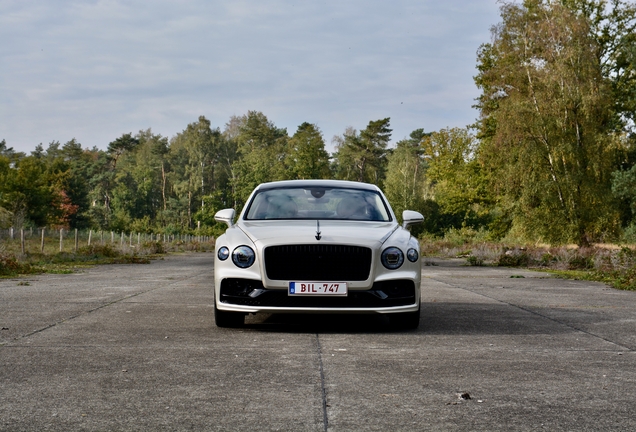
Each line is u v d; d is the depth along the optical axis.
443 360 5.07
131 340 5.84
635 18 42.12
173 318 7.36
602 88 37.03
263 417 3.50
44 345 5.56
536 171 36.84
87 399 3.84
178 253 39.06
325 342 5.84
